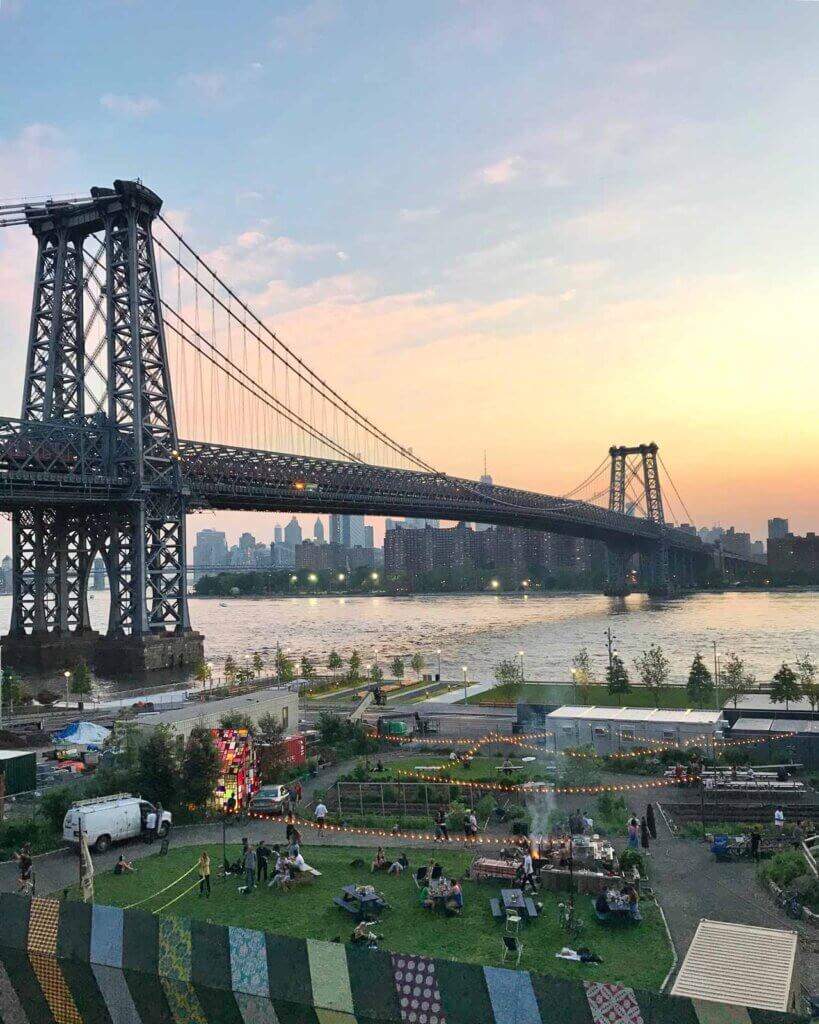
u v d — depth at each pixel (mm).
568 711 68000
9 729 76500
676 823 43656
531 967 26609
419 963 17500
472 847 39688
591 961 27016
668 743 60875
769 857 37656
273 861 37031
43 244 139625
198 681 113812
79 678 104375
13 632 135250
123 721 56312
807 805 46375
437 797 48531
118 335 134500
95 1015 19359
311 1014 17859
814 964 26719
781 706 76250
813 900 31922
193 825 44094
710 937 25391
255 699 64312
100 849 39125
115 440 132125
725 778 52188
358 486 180250
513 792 49312
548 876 33688
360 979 17734
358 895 31281
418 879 33781
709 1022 16109
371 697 93938
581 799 49312
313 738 67750
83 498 123750
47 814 42250
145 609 130500
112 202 133375
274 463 161250
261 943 18438
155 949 19078
